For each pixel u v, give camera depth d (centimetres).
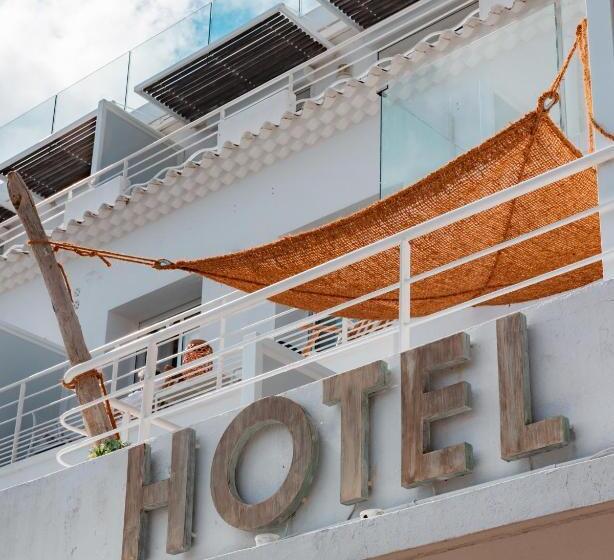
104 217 1714
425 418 706
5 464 1566
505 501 639
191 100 1969
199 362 858
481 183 900
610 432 645
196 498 799
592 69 823
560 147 877
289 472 750
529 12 1355
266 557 721
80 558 848
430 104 1145
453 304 1058
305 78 1809
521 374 678
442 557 678
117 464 855
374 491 720
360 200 1480
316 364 1215
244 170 1605
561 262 980
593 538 643
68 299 1073
